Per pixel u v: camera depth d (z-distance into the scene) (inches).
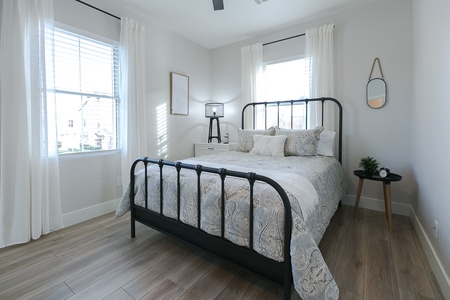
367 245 75.2
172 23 124.7
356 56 108.8
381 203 106.9
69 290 54.6
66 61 92.0
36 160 78.8
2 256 69.1
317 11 111.6
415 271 61.2
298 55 126.0
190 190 63.8
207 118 162.2
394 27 99.7
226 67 156.0
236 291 54.3
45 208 82.5
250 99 140.0
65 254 70.4
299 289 42.6
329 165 89.0
